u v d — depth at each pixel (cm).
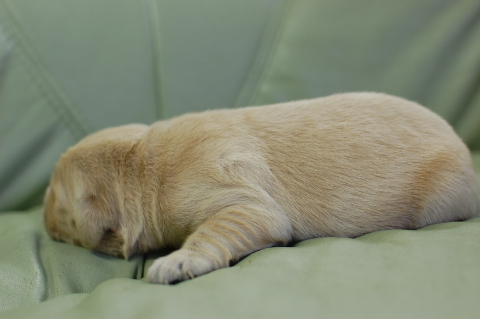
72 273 29
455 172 29
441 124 30
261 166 29
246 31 40
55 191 31
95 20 38
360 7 39
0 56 37
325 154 29
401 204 29
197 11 39
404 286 24
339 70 40
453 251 25
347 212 29
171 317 23
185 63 40
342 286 24
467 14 38
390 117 30
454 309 23
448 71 39
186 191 29
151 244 30
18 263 29
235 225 27
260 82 41
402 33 39
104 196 30
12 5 37
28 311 25
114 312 24
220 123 30
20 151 38
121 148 30
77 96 39
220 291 24
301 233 29
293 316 23
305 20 39
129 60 39
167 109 41
